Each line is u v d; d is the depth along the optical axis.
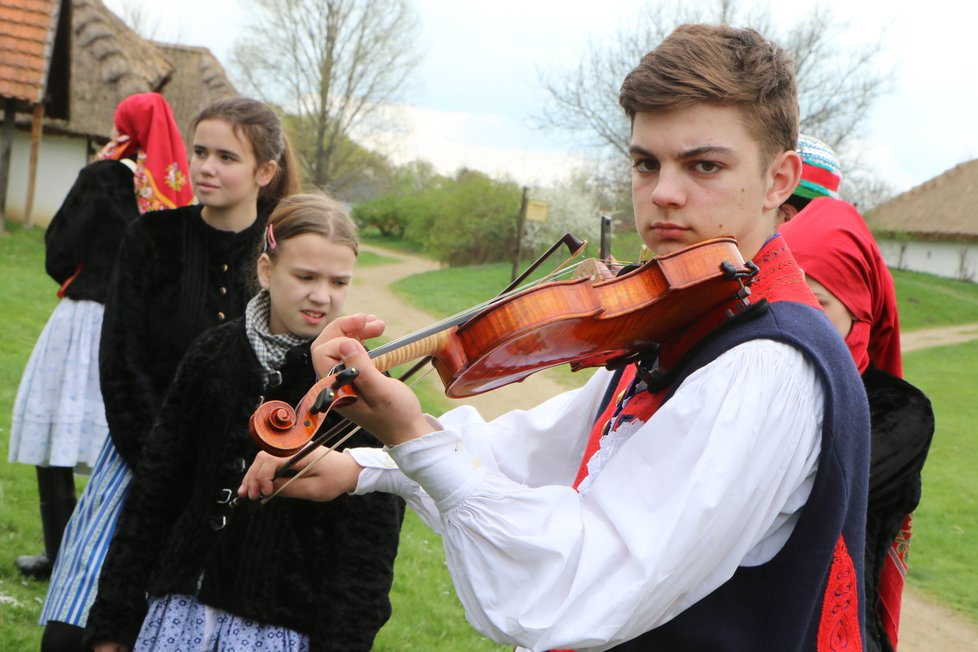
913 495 2.43
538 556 1.46
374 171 46.38
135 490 2.63
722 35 1.61
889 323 2.72
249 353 2.61
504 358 1.61
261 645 2.48
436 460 1.50
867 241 2.60
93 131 22.53
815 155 2.82
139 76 22.98
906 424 2.39
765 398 1.50
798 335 1.57
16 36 19.67
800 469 1.54
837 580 1.58
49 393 4.45
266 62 40.50
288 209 2.61
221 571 2.49
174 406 2.63
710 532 1.44
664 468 1.49
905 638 6.60
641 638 1.59
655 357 1.75
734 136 1.58
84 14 22.86
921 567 8.13
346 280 2.61
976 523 9.59
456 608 5.37
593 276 1.73
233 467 2.54
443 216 33.16
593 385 2.00
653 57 1.60
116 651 2.57
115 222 4.40
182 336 3.25
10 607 4.24
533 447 1.99
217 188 3.26
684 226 1.61
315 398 1.43
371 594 2.49
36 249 18.77
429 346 1.63
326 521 2.52
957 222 41.09
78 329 4.41
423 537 6.54
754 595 1.58
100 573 2.66
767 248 1.70
